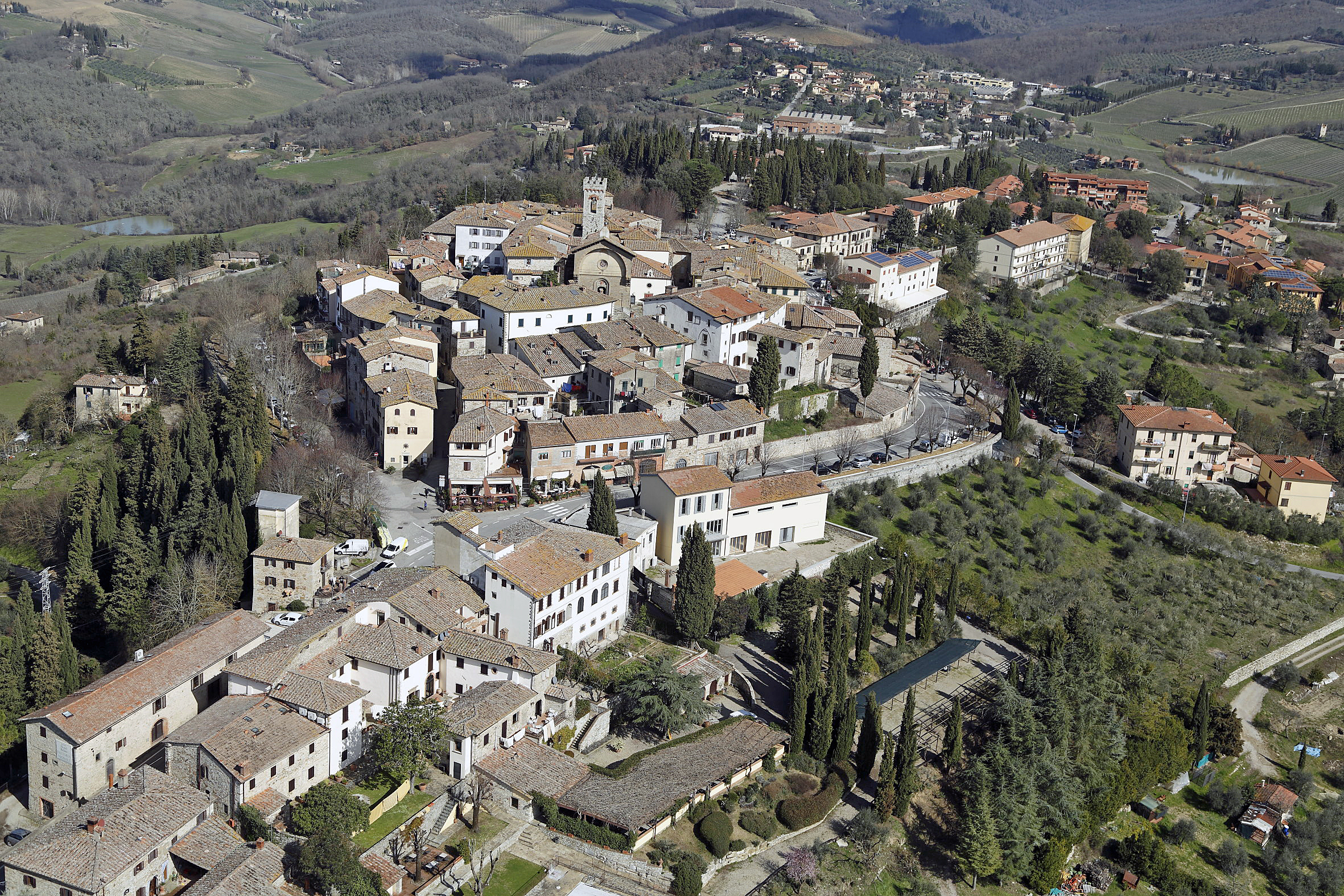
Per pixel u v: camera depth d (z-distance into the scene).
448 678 131.38
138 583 145.00
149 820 104.19
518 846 116.00
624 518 164.88
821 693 134.38
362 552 155.88
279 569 141.62
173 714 122.38
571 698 130.62
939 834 132.38
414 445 185.12
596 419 183.38
